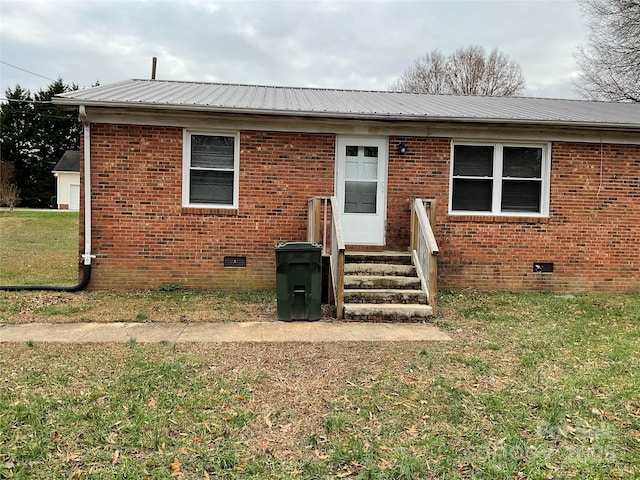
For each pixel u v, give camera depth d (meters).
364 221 8.85
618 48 22.80
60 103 7.62
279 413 3.61
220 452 3.04
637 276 9.20
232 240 8.61
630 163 9.06
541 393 4.04
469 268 8.97
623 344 5.51
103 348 5.14
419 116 8.21
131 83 10.60
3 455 2.93
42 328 5.98
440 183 8.85
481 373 4.52
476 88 38.44
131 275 8.45
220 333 5.85
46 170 44.06
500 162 8.98
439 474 2.84
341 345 5.41
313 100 9.77
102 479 2.72
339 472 2.84
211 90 10.45
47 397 3.78
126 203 8.35
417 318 6.70
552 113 9.27
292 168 8.63
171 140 8.38
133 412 3.55
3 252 13.40
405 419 3.54
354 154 8.82
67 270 10.64
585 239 9.09
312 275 6.54
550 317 6.91
